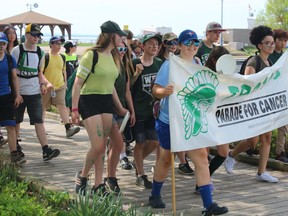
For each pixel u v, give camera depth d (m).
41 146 8.63
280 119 6.66
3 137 9.65
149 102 6.64
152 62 6.71
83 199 5.05
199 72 5.58
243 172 7.68
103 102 5.87
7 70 7.45
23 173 7.24
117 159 6.26
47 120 12.66
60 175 7.24
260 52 6.93
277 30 7.70
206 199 5.44
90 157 5.94
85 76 5.79
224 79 5.82
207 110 5.72
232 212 5.85
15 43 8.46
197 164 5.51
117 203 4.92
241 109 6.09
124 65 6.54
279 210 5.93
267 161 7.84
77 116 5.86
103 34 5.85
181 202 6.21
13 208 4.69
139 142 6.68
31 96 7.91
